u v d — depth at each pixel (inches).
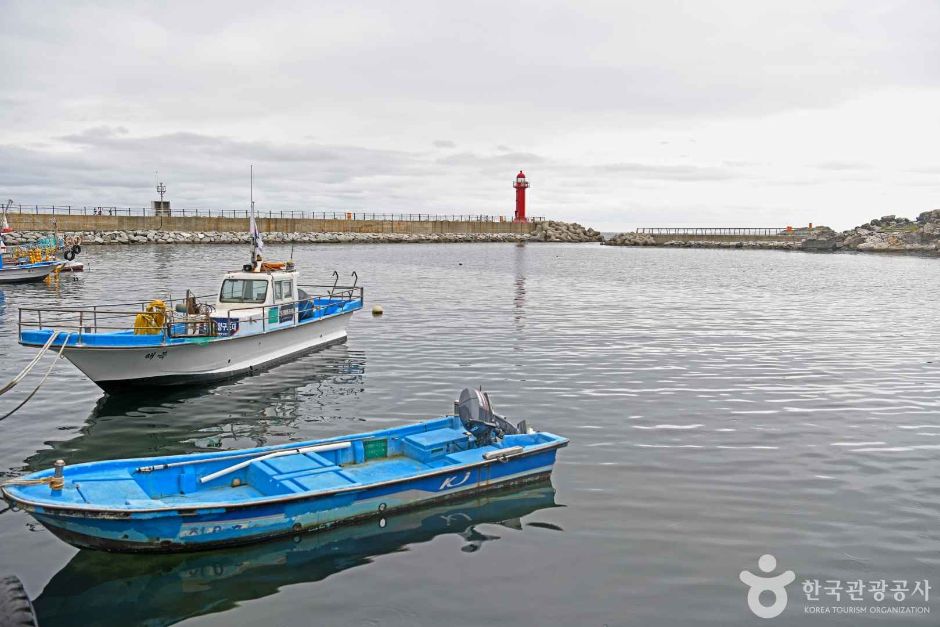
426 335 1064.8
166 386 703.7
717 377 791.1
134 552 361.4
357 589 342.0
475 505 437.1
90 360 649.6
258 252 866.1
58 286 1529.3
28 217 3029.0
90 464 390.3
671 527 411.5
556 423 608.4
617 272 2512.3
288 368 818.8
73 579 346.3
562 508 434.9
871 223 5378.9
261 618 317.7
